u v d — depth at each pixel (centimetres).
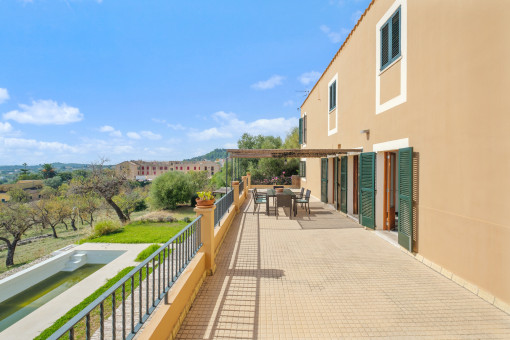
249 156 823
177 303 287
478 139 348
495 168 322
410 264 466
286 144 2841
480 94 343
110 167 2495
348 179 875
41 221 2388
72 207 2714
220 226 598
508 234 307
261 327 290
